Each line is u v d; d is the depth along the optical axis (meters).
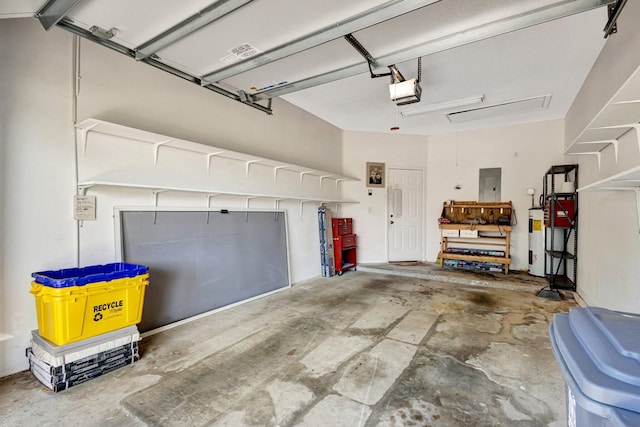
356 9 1.87
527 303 3.79
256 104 3.88
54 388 1.91
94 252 2.57
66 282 1.93
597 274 3.47
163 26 2.00
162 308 2.97
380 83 3.96
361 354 2.46
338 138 6.09
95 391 1.94
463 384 2.04
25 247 2.21
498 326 3.05
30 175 2.23
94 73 2.56
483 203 5.93
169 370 2.20
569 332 0.86
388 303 3.79
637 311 2.48
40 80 2.28
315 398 1.88
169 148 3.14
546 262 5.02
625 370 0.63
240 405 1.81
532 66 3.43
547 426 1.63
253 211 4.07
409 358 2.39
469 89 4.08
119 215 2.71
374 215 6.38
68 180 2.42
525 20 2.08
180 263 3.15
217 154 3.53
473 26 2.24
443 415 1.73
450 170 6.38
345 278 5.21
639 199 2.35
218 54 2.40
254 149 4.14
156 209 2.98
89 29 2.03
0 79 2.09
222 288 3.57
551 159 5.46
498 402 1.84
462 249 6.05
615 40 2.70
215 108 3.61
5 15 1.79
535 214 5.15
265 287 4.16
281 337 2.78
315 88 4.14
